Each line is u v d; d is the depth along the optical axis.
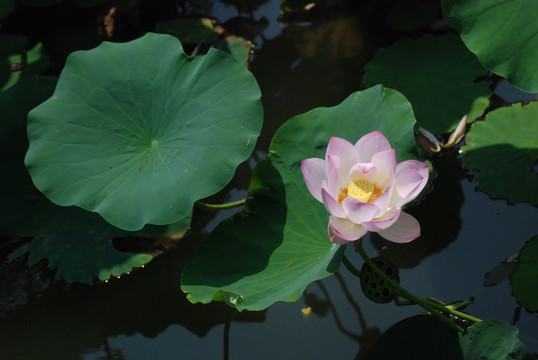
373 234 2.51
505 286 2.24
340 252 1.88
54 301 2.41
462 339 1.83
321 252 1.96
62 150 2.19
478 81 2.88
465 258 2.35
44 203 2.51
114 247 2.47
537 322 2.11
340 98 2.97
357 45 3.22
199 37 3.33
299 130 2.19
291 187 2.13
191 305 2.38
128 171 2.14
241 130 2.13
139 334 2.30
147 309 2.37
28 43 3.43
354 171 1.88
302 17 3.41
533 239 2.20
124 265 2.41
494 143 2.56
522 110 2.63
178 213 2.03
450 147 2.66
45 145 2.20
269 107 3.00
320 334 2.21
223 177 2.06
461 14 2.24
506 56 2.19
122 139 2.22
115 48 2.39
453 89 2.82
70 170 2.15
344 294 2.33
